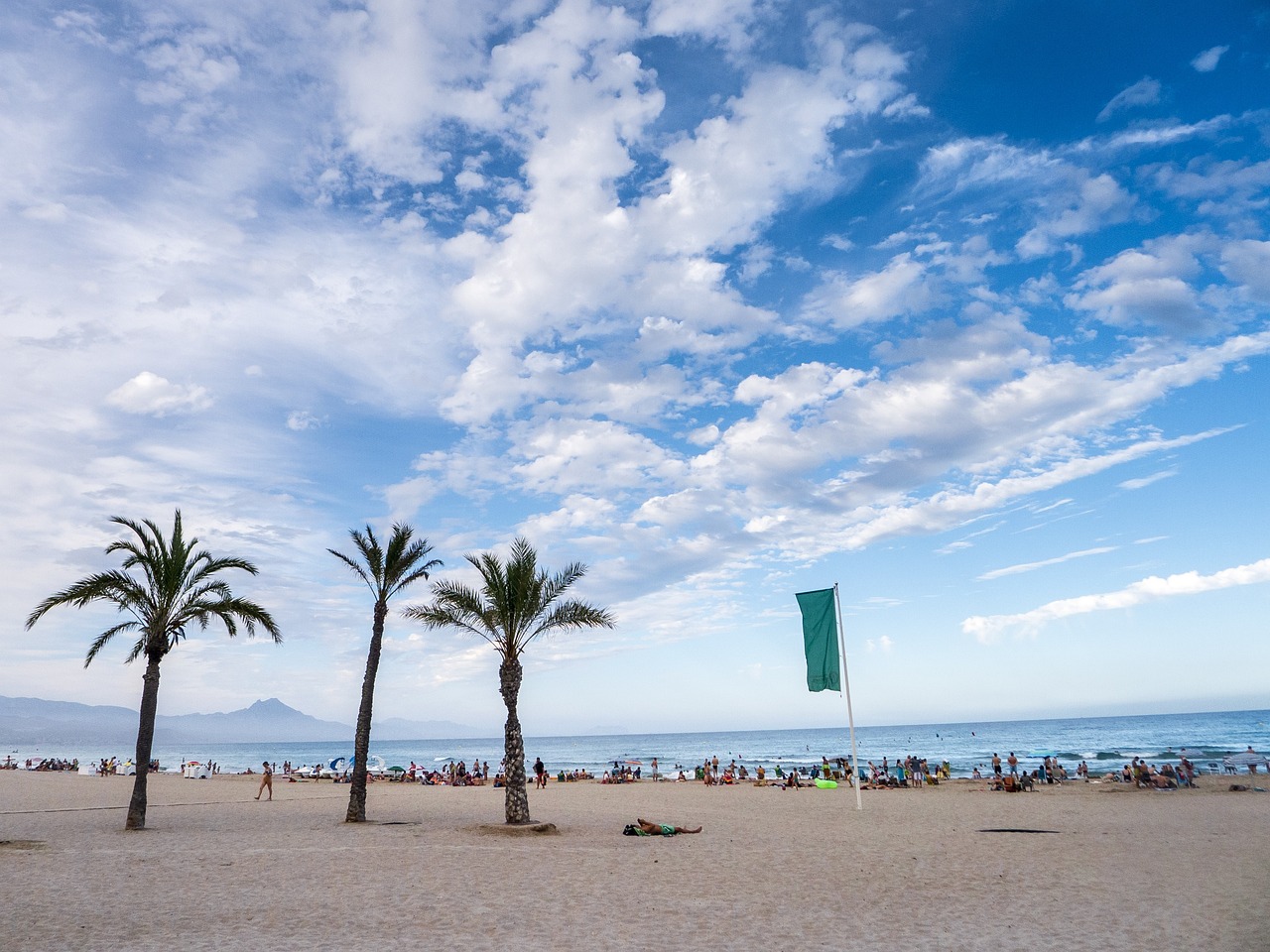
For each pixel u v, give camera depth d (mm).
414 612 22875
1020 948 9844
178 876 15031
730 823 25547
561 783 54750
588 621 23062
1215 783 39531
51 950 9648
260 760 164750
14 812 28312
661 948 10000
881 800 34688
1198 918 11266
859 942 10258
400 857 17625
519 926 11172
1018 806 30156
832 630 26797
